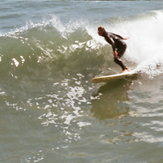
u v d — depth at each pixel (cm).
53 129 2570
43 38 4078
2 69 3466
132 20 5122
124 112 2791
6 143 2405
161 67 3644
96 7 6569
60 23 5150
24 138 2462
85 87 3288
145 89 3195
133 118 2684
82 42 4116
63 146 2353
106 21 5197
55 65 3703
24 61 3622
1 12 6091
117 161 2147
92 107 2902
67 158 2217
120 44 3478
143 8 6456
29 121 2675
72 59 3847
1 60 3562
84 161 2175
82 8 6500
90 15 5947
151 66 3653
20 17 5766
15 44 3822
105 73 3641
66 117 2736
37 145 2380
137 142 2344
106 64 3841
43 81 3378
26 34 4222
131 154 2214
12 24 5331
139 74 3481
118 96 3086
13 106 2877
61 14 6003
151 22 5006
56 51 3878
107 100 3019
